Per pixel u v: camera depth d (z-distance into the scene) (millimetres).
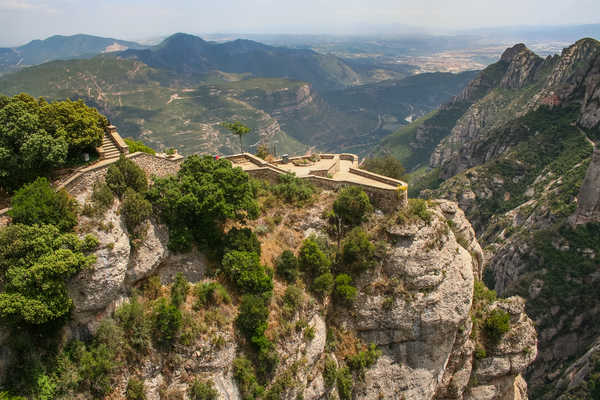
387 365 51969
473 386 61656
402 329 51844
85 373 32312
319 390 45438
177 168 48312
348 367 50031
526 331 61906
